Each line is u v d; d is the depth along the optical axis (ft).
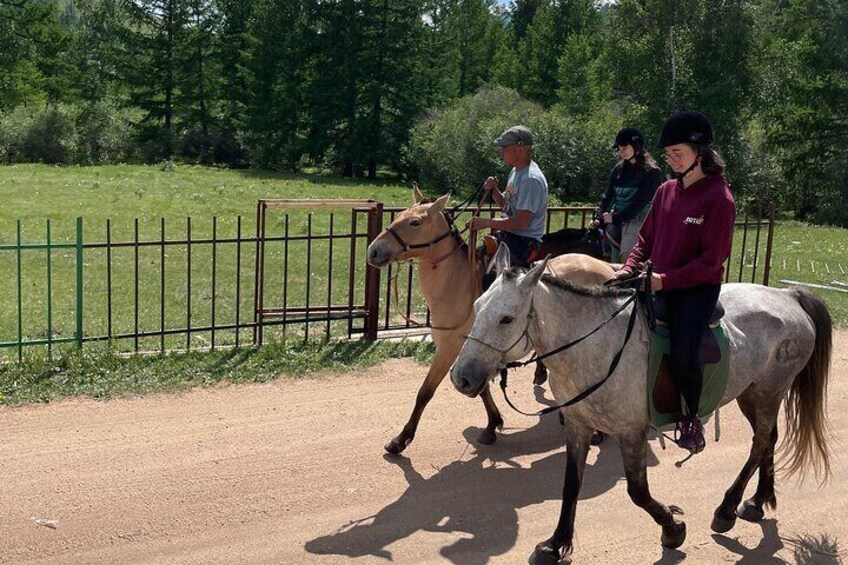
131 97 174.60
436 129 128.06
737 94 117.70
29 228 59.93
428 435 24.08
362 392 27.35
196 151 168.66
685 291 16.34
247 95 176.65
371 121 153.28
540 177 23.43
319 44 156.15
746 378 17.65
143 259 49.55
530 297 15.30
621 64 125.59
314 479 20.75
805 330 18.71
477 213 24.99
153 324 34.65
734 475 22.12
